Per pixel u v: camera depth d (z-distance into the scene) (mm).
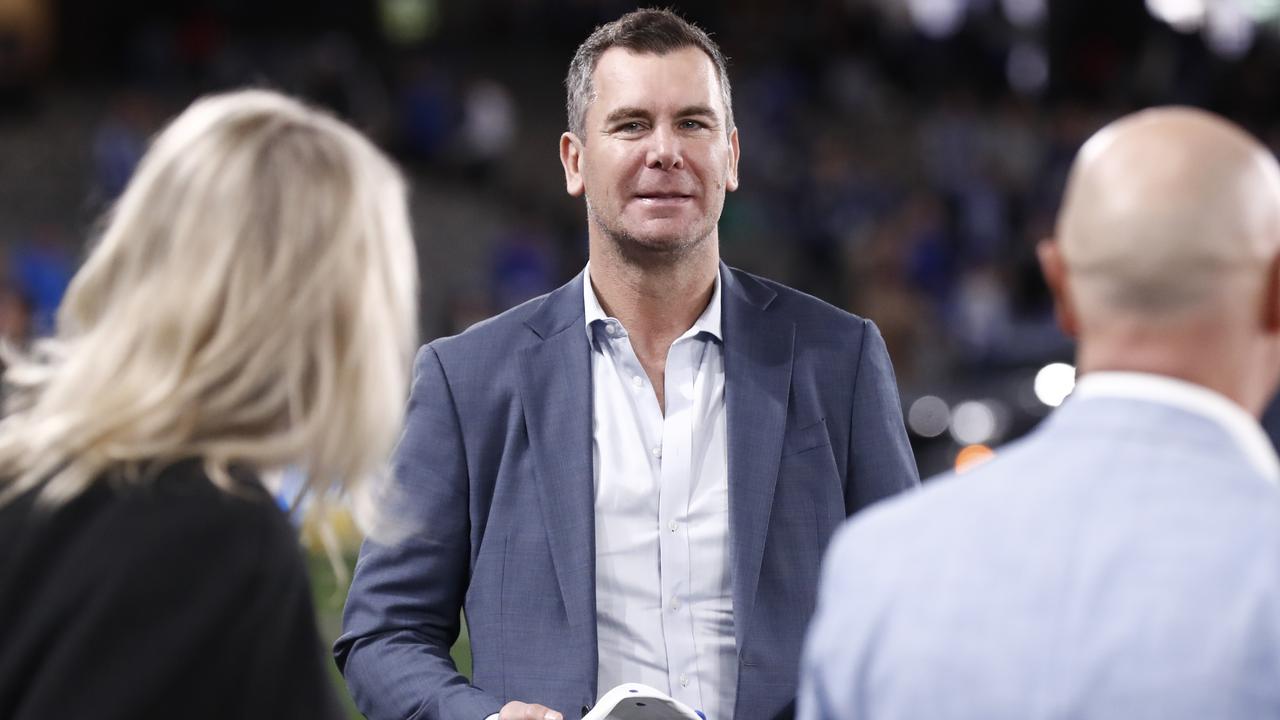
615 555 5473
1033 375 23062
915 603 3365
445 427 5691
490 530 5602
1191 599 3143
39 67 45500
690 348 5648
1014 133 46906
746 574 5383
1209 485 3299
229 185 3715
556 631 5441
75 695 3352
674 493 5500
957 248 41500
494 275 38281
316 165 3787
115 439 3580
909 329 33594
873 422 5676
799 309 5812
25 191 39969
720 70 5707
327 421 3713
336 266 3746
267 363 3668
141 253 3736
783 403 5570
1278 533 3186
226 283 3672
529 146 49031
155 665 3379
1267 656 3057
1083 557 3264
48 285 30531
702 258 5594
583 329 5711
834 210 43188
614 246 5590
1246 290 3371
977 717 3221
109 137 37938
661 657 5398
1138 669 3115
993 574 3318
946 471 22359
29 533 3516
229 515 3533
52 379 3793
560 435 5586
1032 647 3219
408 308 3971
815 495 5543
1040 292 37938
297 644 3562
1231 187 3350
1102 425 3430
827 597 3549
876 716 3350
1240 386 3436
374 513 4055
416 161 45875
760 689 5332
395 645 5523
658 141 5469
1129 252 3373
